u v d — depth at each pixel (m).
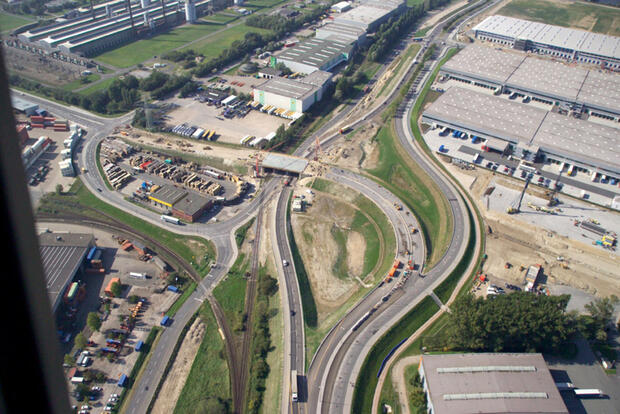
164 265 162.12
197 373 129.38
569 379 120.75
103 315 144.38
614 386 119.94
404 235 173.38
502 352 125.88
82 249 159.62
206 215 188.25
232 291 155.38
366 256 173.00
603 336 127.69
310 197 199.25
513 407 109.56
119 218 183.62
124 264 163.50
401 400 118.38
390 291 149.00
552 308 127.69
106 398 122.19
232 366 131.50
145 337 138.62
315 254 173.50
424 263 160.88
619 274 156.25
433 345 130.38
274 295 152.00
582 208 185.38
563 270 157.75
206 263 165.88
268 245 173.00
